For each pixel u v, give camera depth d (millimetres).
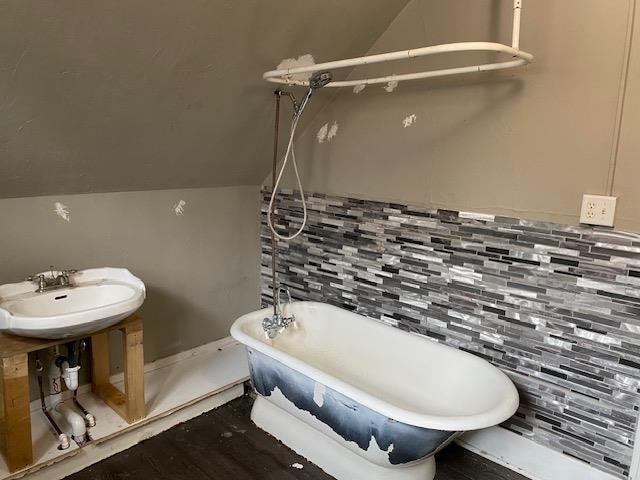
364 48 2191
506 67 1617
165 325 2549
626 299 1644
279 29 1827
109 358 2365
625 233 1614
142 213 2365
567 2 1641
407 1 2039
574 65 1651
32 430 1985
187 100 1944
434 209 2098
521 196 1838
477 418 1572
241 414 2340
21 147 1738
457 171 2006
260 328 2361
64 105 1672
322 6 1815
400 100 2146
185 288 2605
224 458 2037
